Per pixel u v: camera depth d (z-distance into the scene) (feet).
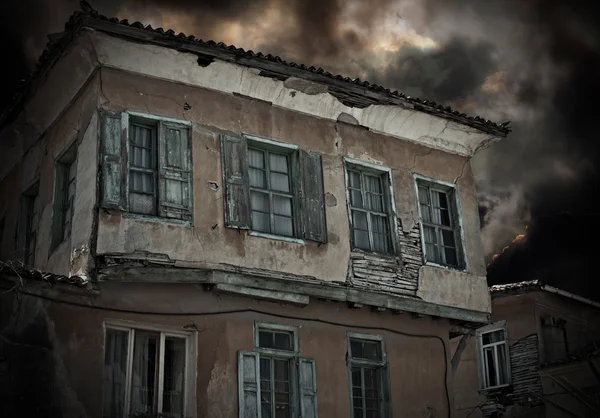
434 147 51.57
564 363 64.59
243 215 41.75
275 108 45.42
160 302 38.37
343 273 44.47
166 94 41.81
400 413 44.57
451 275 48.93
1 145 50.19
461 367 73.51
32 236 47.26
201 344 38.91
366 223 46.98
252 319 40.93
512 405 69.62
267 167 44.42
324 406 41.91
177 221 39.75
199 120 42.37
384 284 45.85
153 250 38.52
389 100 47.67
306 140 45.96
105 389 35.91
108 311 36.73
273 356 41.32
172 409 37.60
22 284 34.27
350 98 46.83
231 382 39.14
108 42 39.55
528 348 70.59
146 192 39.96
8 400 32.76
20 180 49.06
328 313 43.80
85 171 39.73
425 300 47.14
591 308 72.18
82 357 35.14
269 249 42.14
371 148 48.55
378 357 45.27
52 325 34.81
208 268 39.73
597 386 62.18
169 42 40.24
